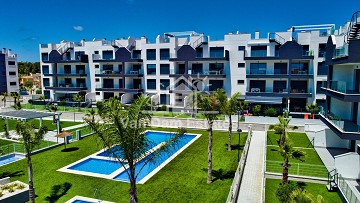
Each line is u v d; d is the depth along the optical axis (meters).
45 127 16.84
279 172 18.88
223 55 43.59
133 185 13.15
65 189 17.59
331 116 22.56
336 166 18.27
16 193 16.17
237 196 16.16
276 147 25.14
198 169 20.66
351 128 19.02
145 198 16.16
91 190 17.39
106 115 12.90
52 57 55.06
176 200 15.87
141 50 49.72
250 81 41.53
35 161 23.08
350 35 20.44
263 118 34.09
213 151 25.08
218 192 16.80
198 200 15.83
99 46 52.91
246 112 39.47
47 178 19.41
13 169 21.31
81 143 28.62
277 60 39.06
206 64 44.53
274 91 40.62
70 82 56.25
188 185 17.86
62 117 43.84
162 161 22.56
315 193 16.27
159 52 48.16
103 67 52.53
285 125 19.77
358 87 21.02
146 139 13.42
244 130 32.69
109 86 52.53
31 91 84.12
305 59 37.38
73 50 55.53
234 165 21.33
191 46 44.09
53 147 27.02
